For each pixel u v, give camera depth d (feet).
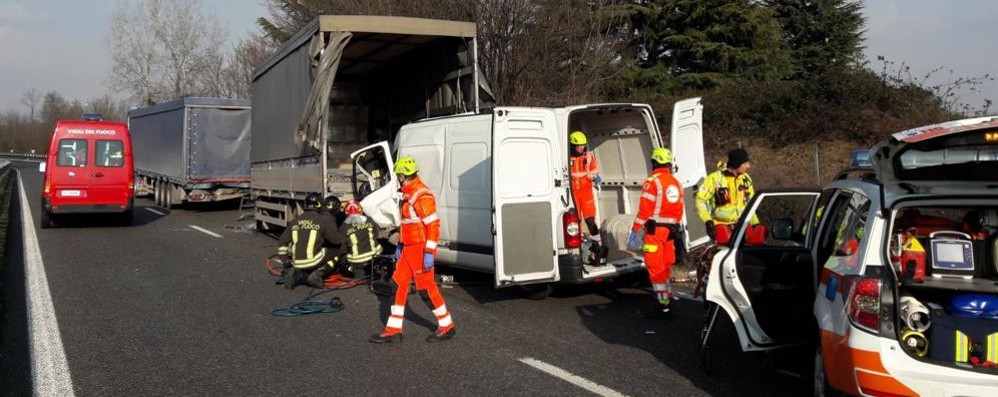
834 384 13.50
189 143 66.03
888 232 13.11
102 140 52.70
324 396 17.29
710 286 17.90
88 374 18.98
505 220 25.23
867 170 16.89
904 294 14.07
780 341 17.20
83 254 39.91
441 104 38.32
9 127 275.18
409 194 22.13
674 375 18.62
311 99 34.22
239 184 68.23
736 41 76.23
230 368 19.51
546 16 56.24
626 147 31.50
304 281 30.66
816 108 50.96
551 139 26.37
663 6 75.51
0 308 26.25
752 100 55.47
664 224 24.35
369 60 41.68
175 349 21.31
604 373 18.80
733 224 25.75
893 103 48.16
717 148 54.65
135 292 29.55
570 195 26.55
